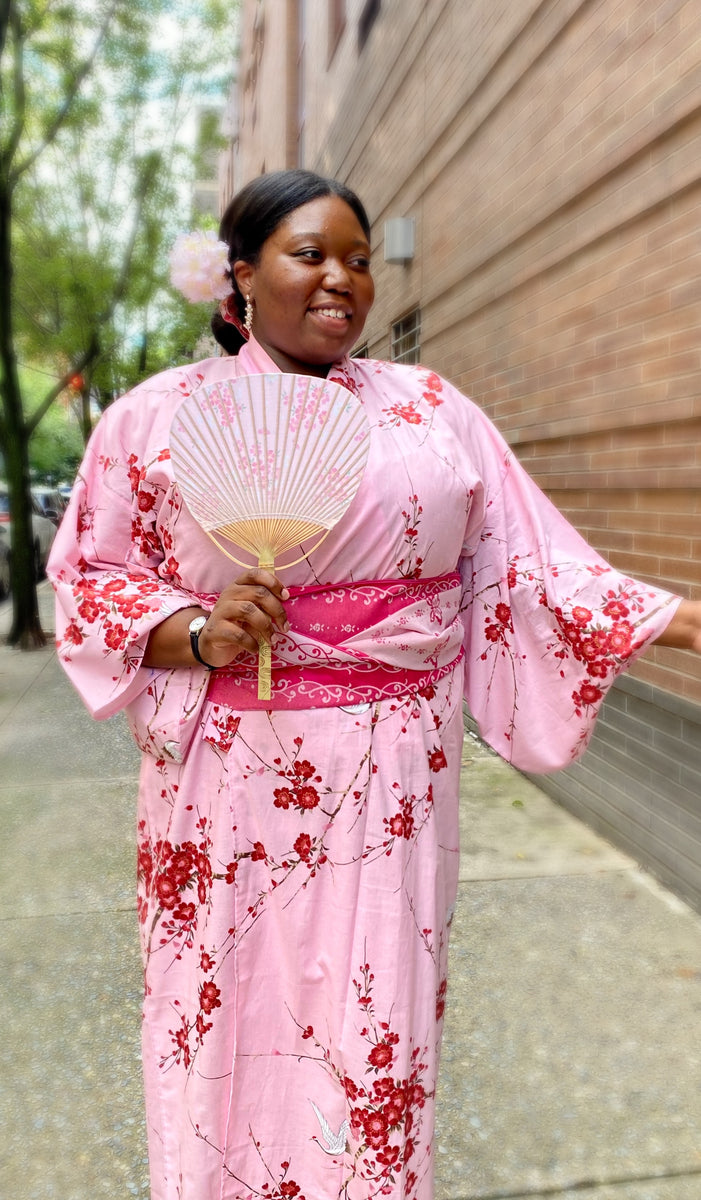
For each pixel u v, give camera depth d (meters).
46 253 10.20
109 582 1.38
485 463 1.48
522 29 4.16
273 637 1.28
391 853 1.29
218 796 1.34
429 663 1.36
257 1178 1.39
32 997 2.52
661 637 1.42
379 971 1.28
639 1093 2.10
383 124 6.86
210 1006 1.33
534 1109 2.05
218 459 1.19
